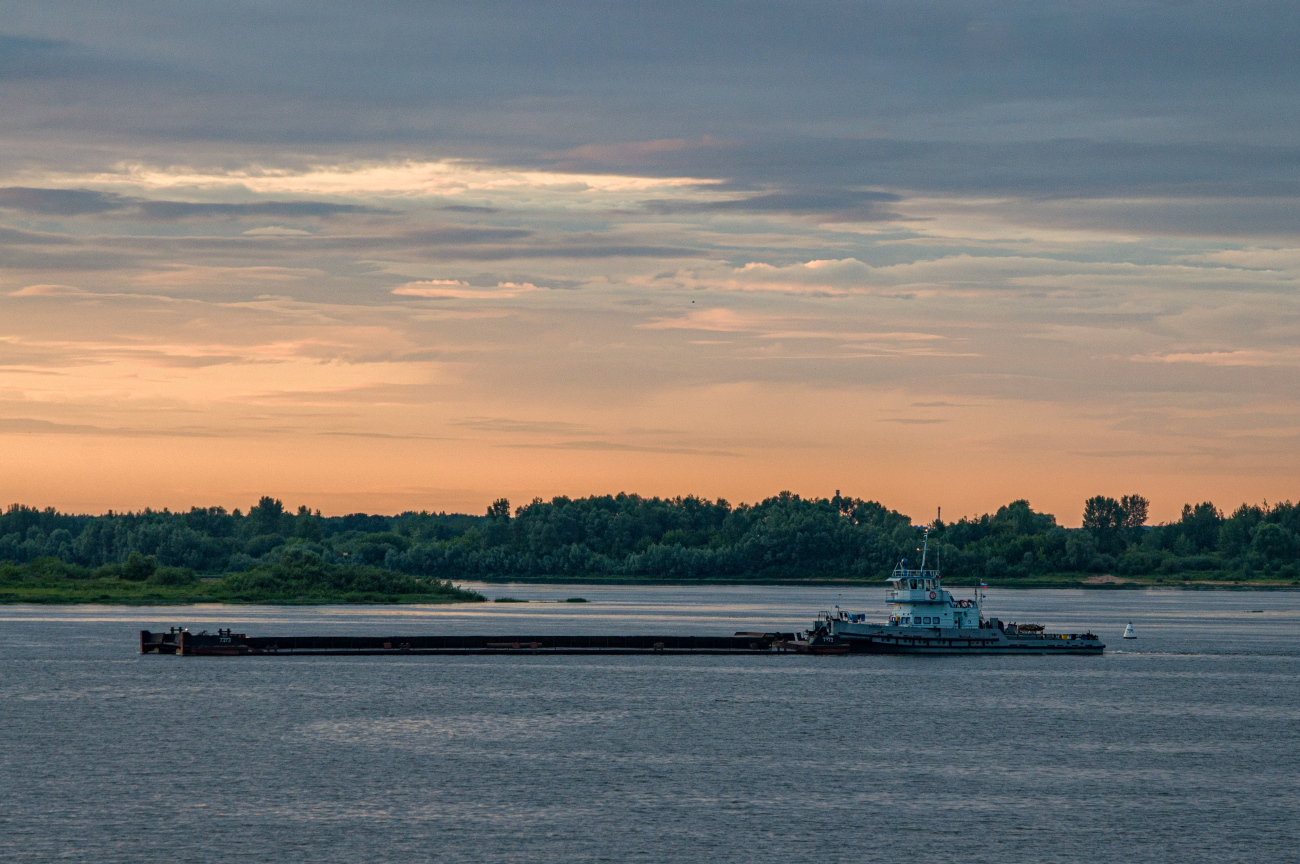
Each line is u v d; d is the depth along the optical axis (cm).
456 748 14612
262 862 10250
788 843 10906
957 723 16638
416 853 10500
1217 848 10944
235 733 15412
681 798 12350
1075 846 10944
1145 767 14062
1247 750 15100
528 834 11062
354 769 13475
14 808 11794
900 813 11906
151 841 10781
